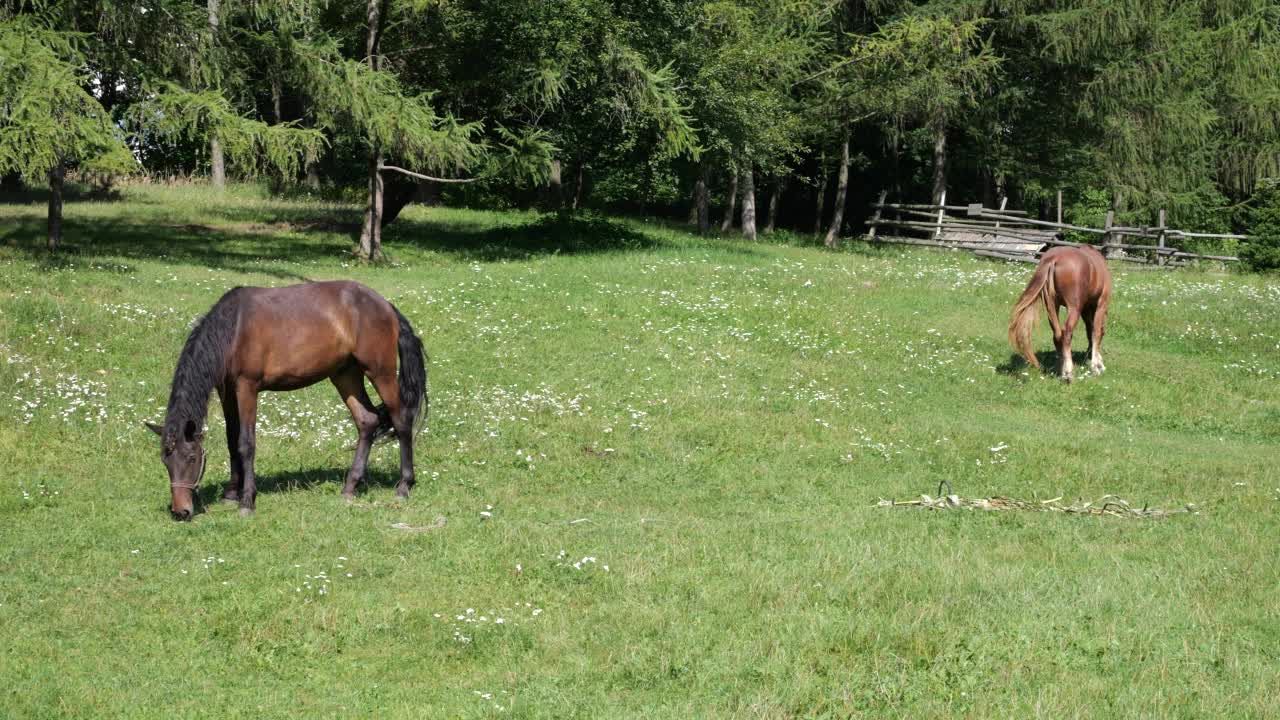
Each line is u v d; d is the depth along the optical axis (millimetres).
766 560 10203
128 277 22594
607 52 30641
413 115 27500
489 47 30734
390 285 24625
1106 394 18938
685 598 9234
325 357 11352
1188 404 18562
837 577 9680
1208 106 39656
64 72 22078
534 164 29375
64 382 15430
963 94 36281
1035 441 15883
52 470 12312
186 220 33656
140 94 25594
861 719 7055
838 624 8508
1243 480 14078
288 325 11125
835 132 39156
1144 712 7051
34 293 19750
